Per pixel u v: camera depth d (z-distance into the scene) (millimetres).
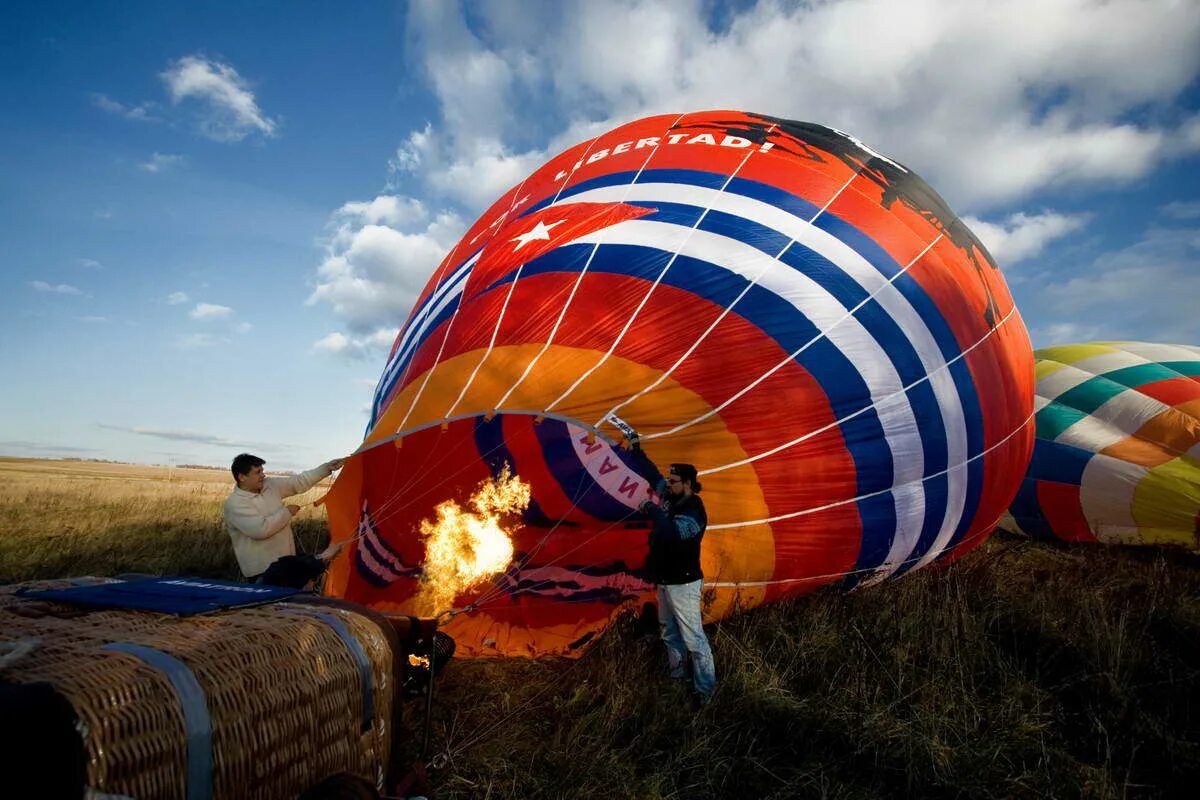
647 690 4426
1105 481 9016
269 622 2602
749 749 3807
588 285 5656
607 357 5340
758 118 7457
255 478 5207
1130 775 3793
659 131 7328
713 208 6129
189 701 2039
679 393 5258
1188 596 6332
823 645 4984
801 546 5375
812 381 5402
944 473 5926
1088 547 9148
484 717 4379
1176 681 4695
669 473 4754
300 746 2369
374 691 2795
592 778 3566
